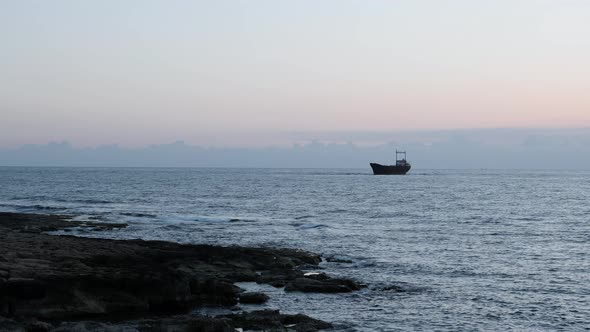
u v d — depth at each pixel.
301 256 49.53
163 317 30.20
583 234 70.50
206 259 44.09
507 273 45.56
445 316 33.09
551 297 37.81
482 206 115.25
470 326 31.33
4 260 34.44
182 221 84.69
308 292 37.59
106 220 84.38
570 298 37.62
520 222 84.62
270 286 39.00
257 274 41.59
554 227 78.19
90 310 29.77
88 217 87.31
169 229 73.81
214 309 32.62
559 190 187.75
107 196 142.75
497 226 79.06
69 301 29.44
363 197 143.12
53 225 72.00
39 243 43.59
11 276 30.34
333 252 55.44
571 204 122.00
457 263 49.72
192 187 194.62
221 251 47.09
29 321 26.61
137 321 28.69
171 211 101.88
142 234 68.56
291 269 44.31
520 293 38.81
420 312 33.75
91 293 30.48
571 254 55.16
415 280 42.53
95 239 51.25
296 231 72.50
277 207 111.38
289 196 146.62
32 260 35.19
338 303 35.19
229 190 175.88
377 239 65.12
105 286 31.03
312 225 79.00
